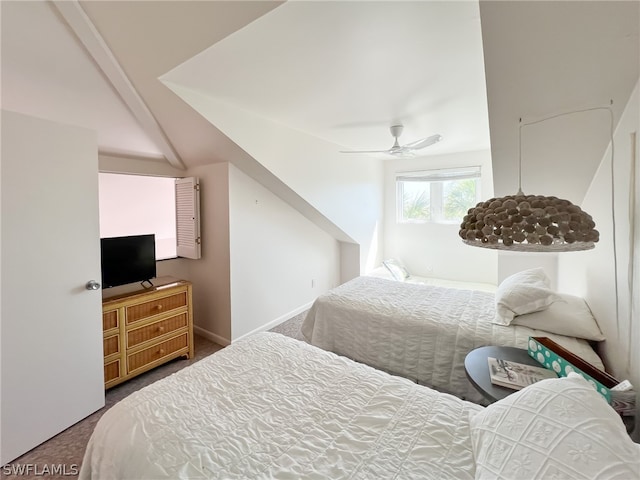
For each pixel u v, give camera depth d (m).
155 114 2.53
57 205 1.82
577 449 0.74
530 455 0.78
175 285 2.79
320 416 1.16
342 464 0.95
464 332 1.99
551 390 0.93
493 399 1.30
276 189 3.38
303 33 1.52
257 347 1.71
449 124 3.06
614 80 1.30
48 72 1.95
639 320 1.22
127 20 1.59
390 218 5.32
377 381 1.38
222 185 3.05
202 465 0.93
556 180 2.11
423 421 1.12
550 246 1.07
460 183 4.74
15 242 1.65
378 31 1.49
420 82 2.09
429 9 1.34
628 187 1.35
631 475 0.66
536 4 1.11
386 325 2.28
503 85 1.50
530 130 1.76
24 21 1.58
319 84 2.12
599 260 1.81
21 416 1.70
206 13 1.43
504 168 2.14
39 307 1.76
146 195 4.42
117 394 2.32
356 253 4.70
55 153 1.81
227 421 1.12
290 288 3.88
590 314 1.92
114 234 4.60
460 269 4.79
